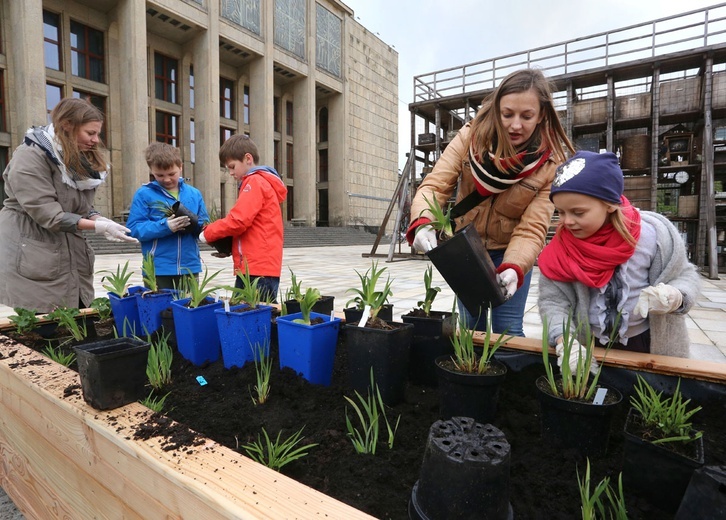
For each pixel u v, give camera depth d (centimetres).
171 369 176
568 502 90
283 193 268
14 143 1594
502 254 194
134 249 1568
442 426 89
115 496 103
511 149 152
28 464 145
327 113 3084
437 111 1273
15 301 222
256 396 144
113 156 1836
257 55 2338
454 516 77
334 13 2892
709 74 891
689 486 73
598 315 140
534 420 124
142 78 1769
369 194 3300
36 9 1515
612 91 1010
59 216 213
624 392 136
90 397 114
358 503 89
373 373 136
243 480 81
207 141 2097
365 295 148
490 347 159
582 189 117
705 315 495
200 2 2011
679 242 134
